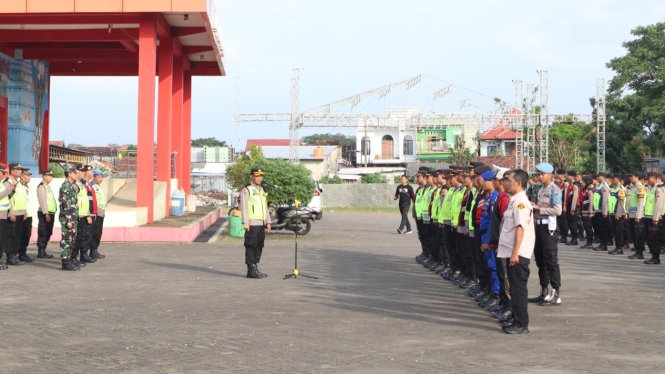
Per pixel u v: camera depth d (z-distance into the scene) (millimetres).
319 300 11750
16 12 23531
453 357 7844
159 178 28859
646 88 48344
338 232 29234
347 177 76125
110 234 22484
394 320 10062
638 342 8656
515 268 9234
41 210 17344
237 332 9156
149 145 24484
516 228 9203
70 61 37156
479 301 11453
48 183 17562
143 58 24312
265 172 25484
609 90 49656
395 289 13109
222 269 15945
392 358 7781
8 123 33094
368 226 33906
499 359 7758
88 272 15266
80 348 8242
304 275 15000
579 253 20938
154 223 24703
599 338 8898
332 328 9445
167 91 28250
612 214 21031
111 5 23672
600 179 22359
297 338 8805
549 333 9227
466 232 13008
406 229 29656
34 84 35219
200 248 20922
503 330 9328
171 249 20531
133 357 7820
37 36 28047
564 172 24953
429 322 9945
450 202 14422
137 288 13000
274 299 11828
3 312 10523
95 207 16984
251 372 7184
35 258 17703
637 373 7156
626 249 22375
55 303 11320
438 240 15352
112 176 44562
